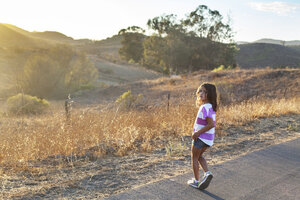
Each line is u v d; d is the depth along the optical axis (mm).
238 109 10844
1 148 5656
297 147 6480
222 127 8672
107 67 79688
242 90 25547
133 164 5160
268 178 4520
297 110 12523
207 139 3869
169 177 4410
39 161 5254
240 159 5453
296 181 4445
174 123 8461
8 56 72500
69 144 5965
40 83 38750
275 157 5664
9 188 3896
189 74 36844
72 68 45656
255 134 8039
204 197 3742
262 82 27406
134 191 3832
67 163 5172
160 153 6000
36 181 4219
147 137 7145
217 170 4805
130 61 100938
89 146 6234
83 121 7953
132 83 37219
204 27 74562
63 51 45188
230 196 3814
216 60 76438
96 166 5016
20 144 5852
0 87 41625
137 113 9797
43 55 42281
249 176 4578
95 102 28188
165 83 34375
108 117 8508
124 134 6859
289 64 121750
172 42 73750
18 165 4914
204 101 3873
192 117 8672
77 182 4188
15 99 20875
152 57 84625
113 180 4344
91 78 49000
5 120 12031
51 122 9406
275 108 11945
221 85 26891
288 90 24500
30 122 11422
